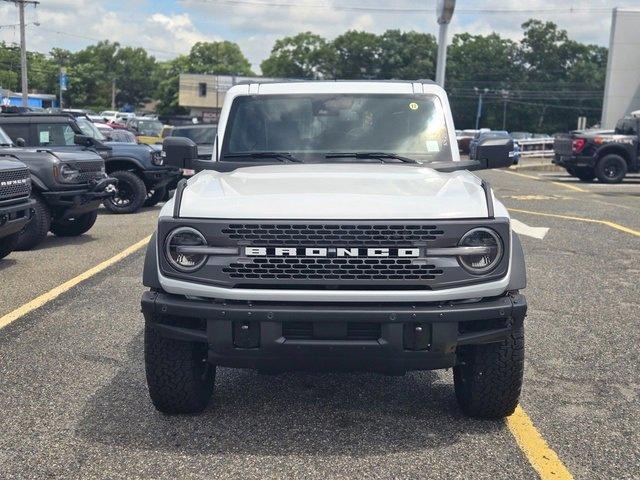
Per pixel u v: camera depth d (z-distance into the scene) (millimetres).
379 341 3697
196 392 4238
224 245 3740
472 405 4203
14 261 9062
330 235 3695
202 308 3732
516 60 128250
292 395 4742
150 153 14445
